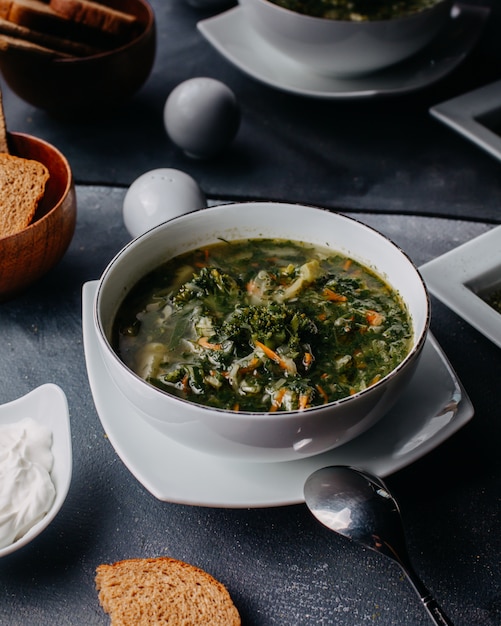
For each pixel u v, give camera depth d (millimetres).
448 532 644
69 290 805
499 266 756
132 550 640
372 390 592
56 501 636
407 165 928
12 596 619
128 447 635
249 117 987
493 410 708
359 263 704
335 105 1003
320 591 620
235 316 656
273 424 584
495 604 613
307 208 703
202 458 633
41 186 772
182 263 710
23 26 905
